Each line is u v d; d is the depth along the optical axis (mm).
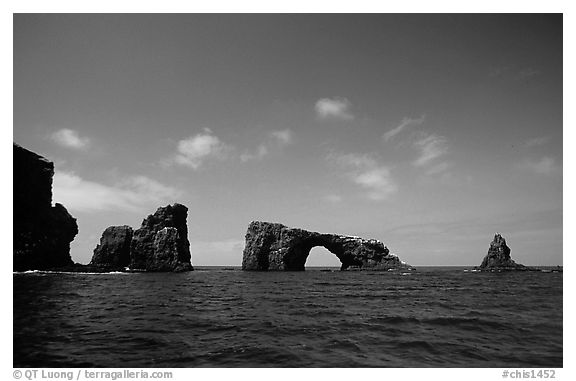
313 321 22062
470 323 20906
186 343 16453
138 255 96500
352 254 122750
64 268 76938
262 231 119688
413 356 14602
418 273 104125
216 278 74438
